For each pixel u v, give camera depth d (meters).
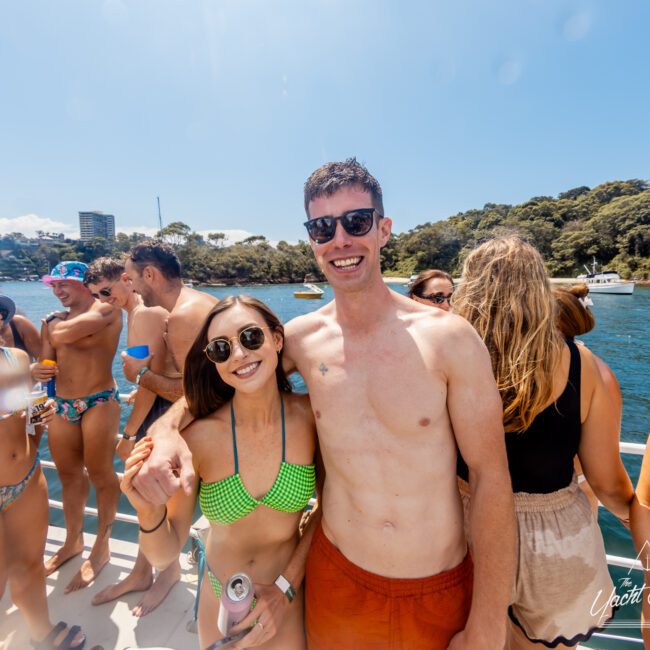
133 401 2.98
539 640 1.54
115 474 2.89
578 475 1.96
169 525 1.37
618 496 1.55
